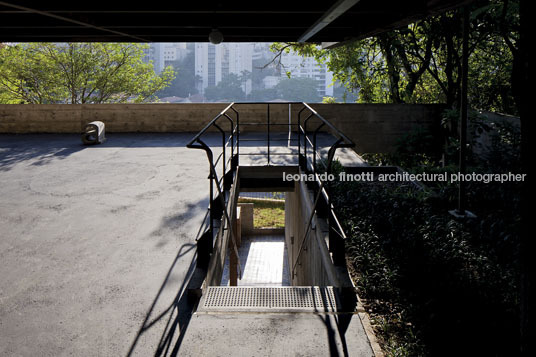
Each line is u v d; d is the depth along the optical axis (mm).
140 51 30438
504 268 5113
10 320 3514
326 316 3582
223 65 193500
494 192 7816
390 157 14969
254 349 3125
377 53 18406
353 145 4160
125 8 5207
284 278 13711
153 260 4660
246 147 11250
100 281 4188
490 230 6023
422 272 4875
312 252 6410
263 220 20156
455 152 11758
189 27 6332
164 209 6387
